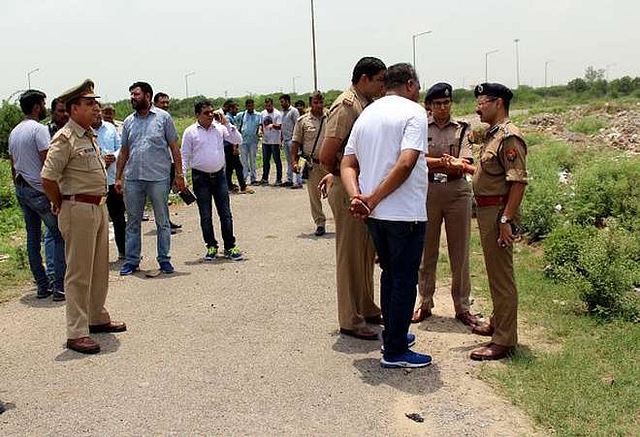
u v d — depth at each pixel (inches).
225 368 207.3
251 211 505.7
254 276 316.5
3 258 368.2
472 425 168.9
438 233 247.8
